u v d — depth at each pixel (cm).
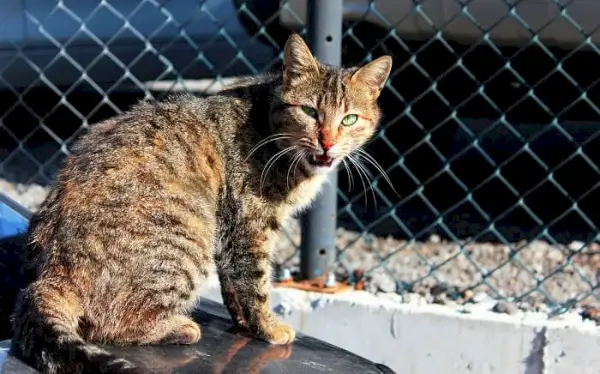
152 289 111
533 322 128
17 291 127
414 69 151
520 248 145
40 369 105
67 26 168
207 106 120
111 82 170
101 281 109
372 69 126
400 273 145
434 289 138
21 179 187
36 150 203
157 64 164
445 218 171
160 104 120
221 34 150
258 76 131
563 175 179
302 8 143
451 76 151
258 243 119
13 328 111
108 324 111
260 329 118
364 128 127
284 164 120
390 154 169
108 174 112
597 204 176
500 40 142
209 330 120
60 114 201
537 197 179
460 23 142
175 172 114
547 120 153
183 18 158
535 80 146
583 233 165
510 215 173
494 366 128
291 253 154
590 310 131
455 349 129
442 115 158
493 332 128
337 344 133
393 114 160
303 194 123
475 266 139
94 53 168
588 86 140
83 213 110
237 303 121
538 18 140
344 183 178
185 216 113
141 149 114
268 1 146
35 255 112
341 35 135
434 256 153
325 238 137
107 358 104
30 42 172
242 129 119
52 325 106
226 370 110
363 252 155
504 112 143
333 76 124
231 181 118
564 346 126
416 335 130
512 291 140
